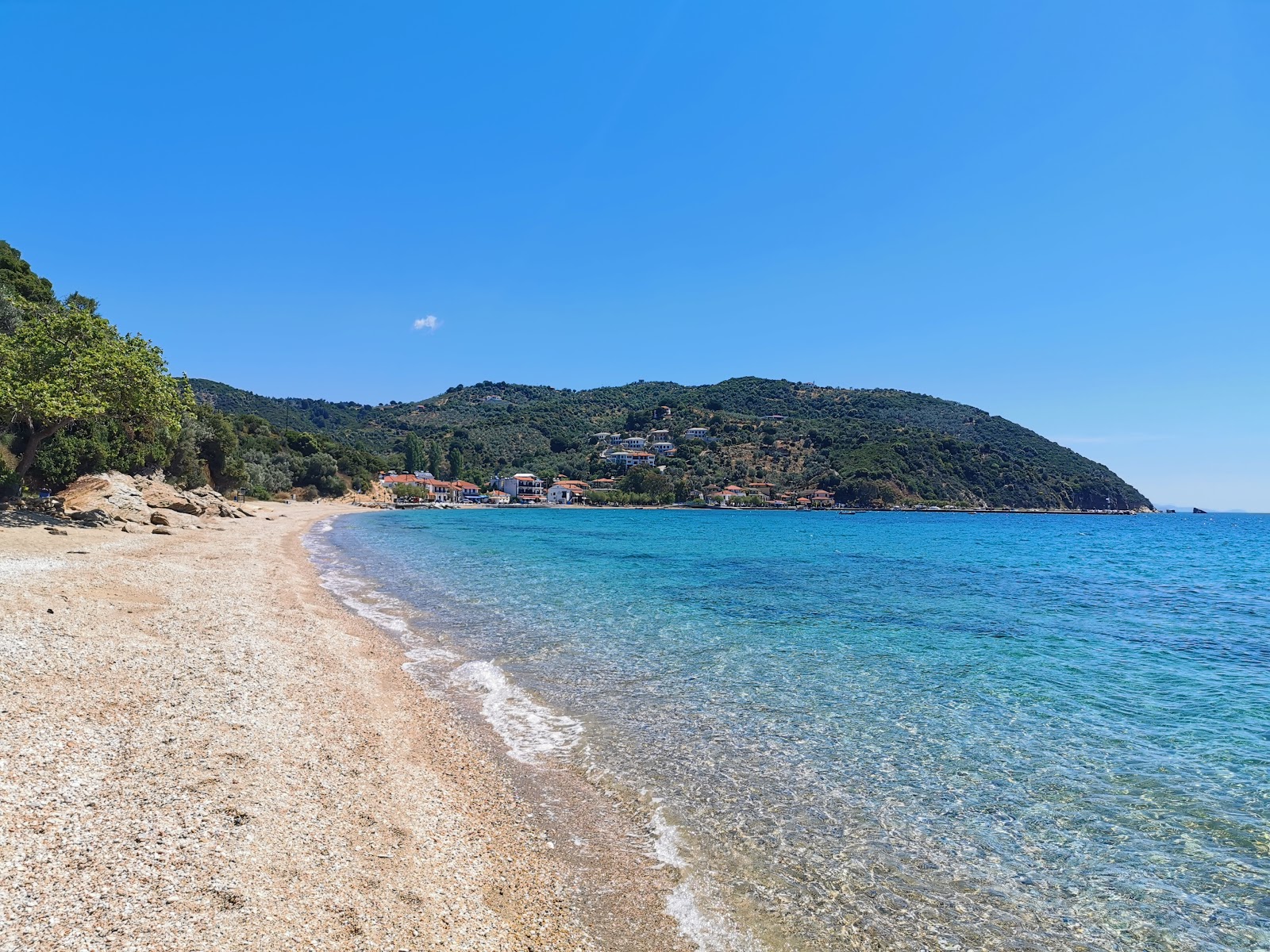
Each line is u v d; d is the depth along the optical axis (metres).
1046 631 21.95
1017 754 11.12
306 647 15.09
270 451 117.12
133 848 6.21
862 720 12.59
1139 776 10.32
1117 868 7.79
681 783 9.66
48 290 64.06
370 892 6.27
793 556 47.81
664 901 6.84
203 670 11.98
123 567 21.22
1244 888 7.43
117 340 34.22
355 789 8.44
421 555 41.47
